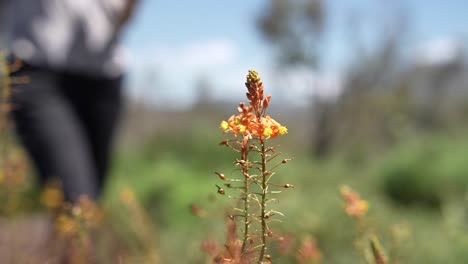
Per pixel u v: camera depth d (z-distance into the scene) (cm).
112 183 708
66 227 181
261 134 92
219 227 278
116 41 332
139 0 327
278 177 548
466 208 458
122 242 289
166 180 680
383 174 788
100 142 338
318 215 353
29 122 280
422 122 2383
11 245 239
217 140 1074
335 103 2378
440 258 314
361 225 147
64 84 307
